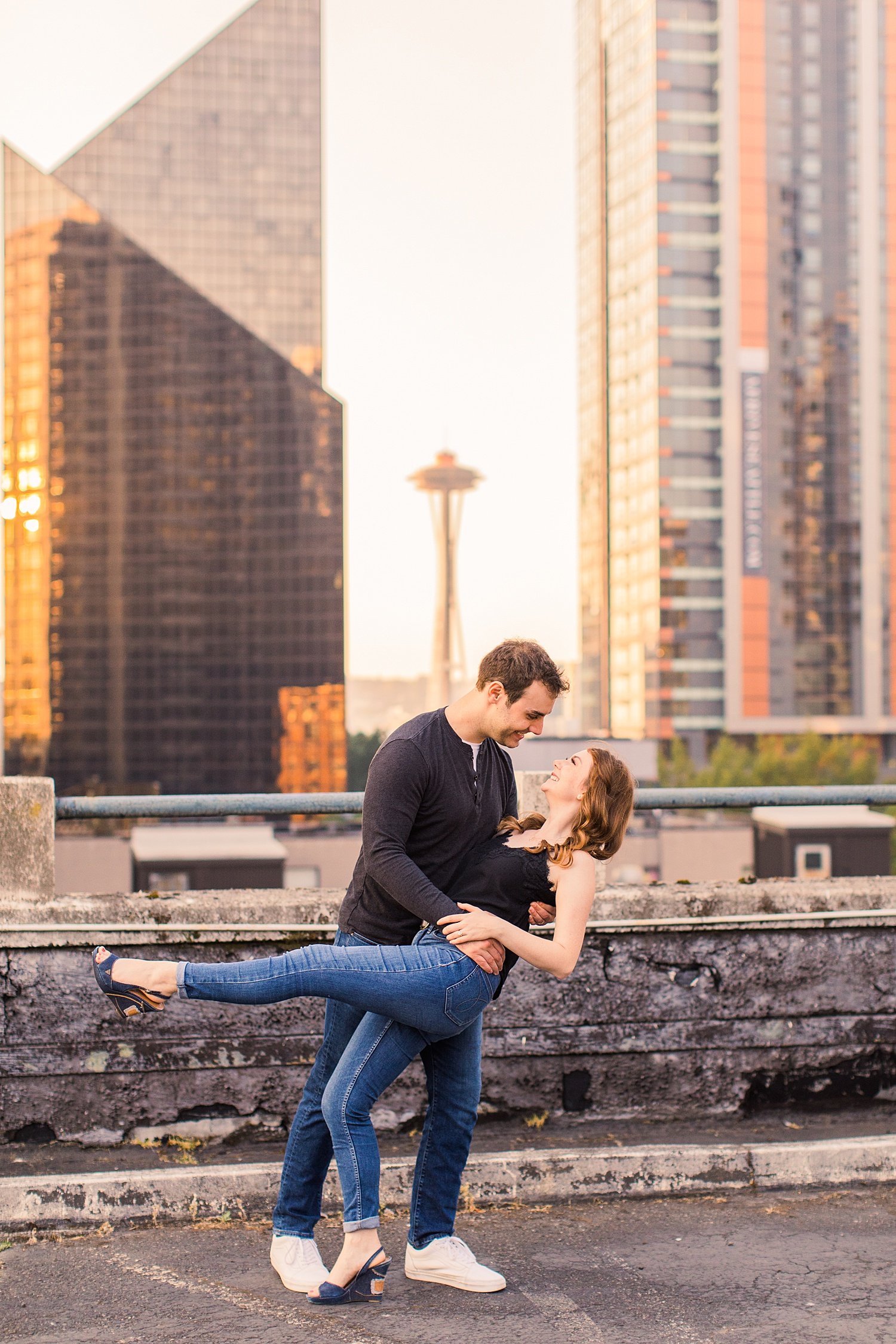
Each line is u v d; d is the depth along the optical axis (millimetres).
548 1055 3980
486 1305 2898
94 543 127438
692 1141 3834
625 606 142750
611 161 149250
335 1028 3090
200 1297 2928
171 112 132625
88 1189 3387
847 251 133500
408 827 2887
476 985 2852
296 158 133875
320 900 3840
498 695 2891
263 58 134750
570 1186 3611
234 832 47781
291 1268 2990
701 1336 2729
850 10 134375
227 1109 3809
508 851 2945
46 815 3711
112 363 129375
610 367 149375
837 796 4301
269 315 131250
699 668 132000
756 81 133500
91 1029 3734
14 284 130000
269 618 127625
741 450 131625
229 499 128750
